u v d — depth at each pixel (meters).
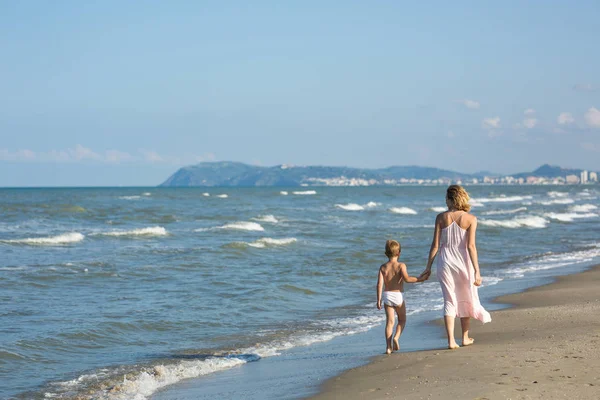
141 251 24.08
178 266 19.64
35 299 13.91
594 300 12.34
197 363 8.90
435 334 9.99
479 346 8.21
